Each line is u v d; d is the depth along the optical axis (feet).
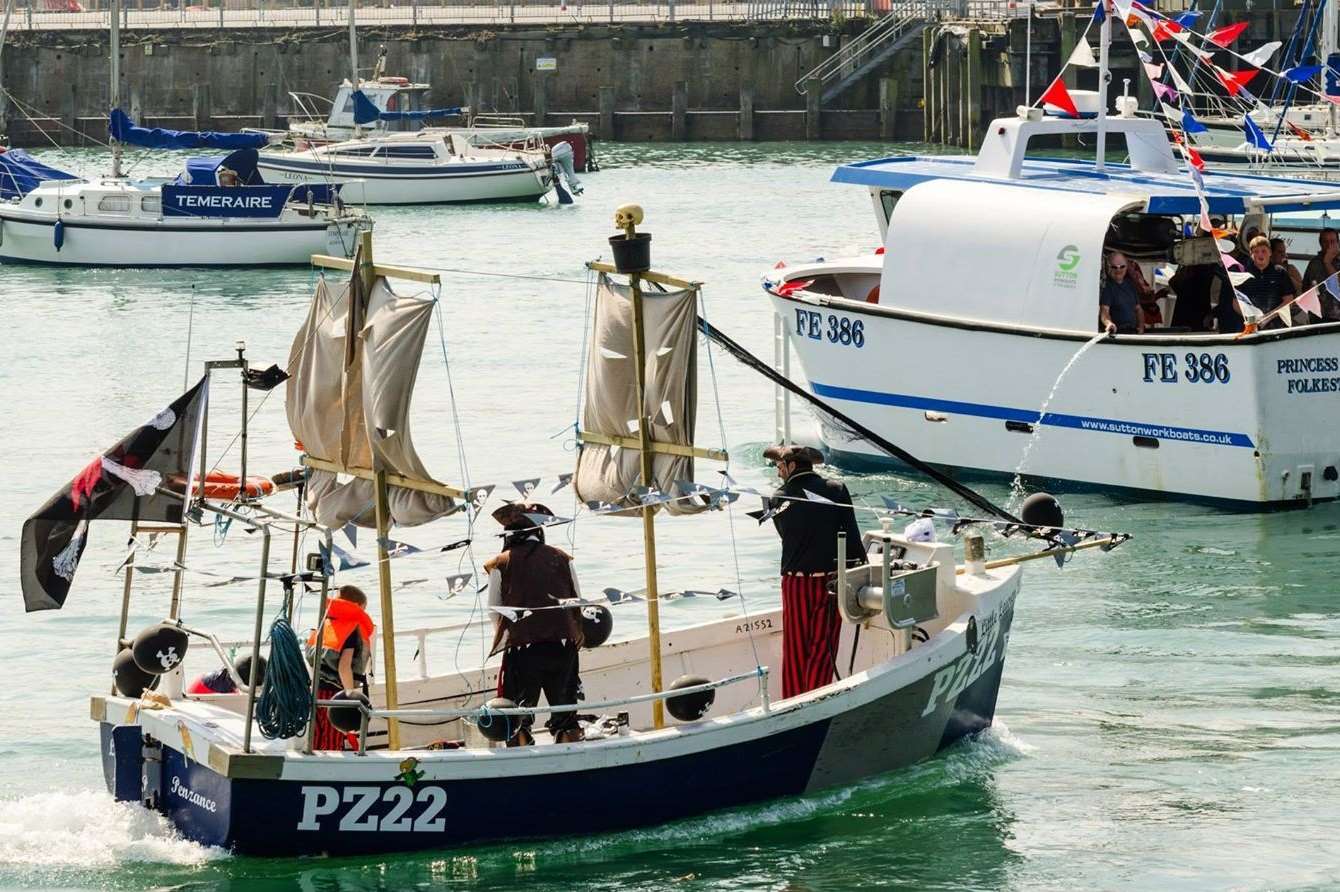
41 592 139.74
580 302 469.98
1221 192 263.49
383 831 137.49
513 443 301.84
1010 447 265.13
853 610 154.30
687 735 143.43
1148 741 167.94
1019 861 141.90
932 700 156.87
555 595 143.33
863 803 152.25
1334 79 468.34
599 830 143.43
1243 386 243.40
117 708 144.05
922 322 269.23
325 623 142.51
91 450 299.38
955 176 285.23
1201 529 241.14
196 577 225.15
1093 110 291.99
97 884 134.72
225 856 137.90
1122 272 256.52
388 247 592.60
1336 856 143.13
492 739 139.95
